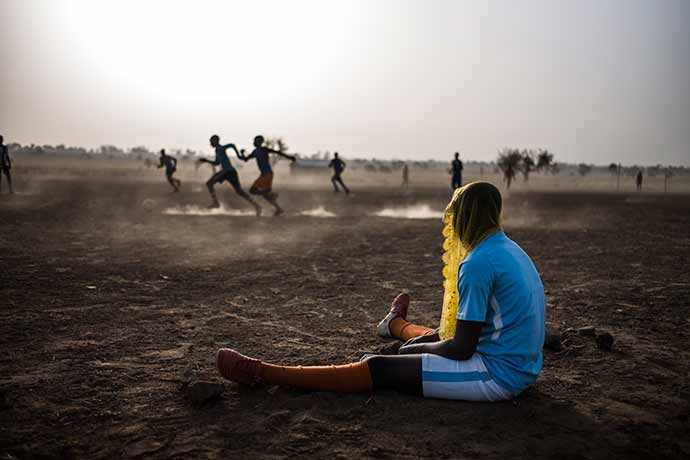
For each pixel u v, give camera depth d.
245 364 3.06
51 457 2.38
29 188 27.19
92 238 9.82
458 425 2.70
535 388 3.21
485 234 2.80
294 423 2.71
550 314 5.10
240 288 6.08
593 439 2.59
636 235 11.80
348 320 4.83
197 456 2.40
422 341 3.23
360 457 2.40
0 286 5.80
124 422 2.73
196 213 15.29
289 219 14.18
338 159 27.69
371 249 9.17
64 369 3.47
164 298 5.53
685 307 5.35
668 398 3.11
